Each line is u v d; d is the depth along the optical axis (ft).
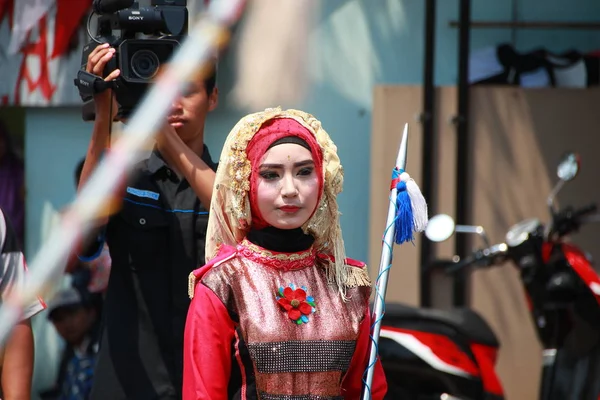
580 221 39.68
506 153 50.37
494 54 53.42
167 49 26.27
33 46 52.60
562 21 54.95
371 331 23.15
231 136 22.80
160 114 11.37
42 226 53.88
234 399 21.76
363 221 53.21
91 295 47.55
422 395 39.01
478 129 50.31
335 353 21.76
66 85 52.26
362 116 53.01
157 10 26.71
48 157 53.78
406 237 23.13
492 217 50.29
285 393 21.35
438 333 38.65
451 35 53.67
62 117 53.62
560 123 50.57
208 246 23.65
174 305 26.91
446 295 49.88
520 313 49.70
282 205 22.02
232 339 21.81
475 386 38.01
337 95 52.85
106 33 28.09
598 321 39.01
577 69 52.90
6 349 25.04
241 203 22.49
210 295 21.79
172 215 27.17
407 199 23.13
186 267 27.07
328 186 22.99
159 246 27.14
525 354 49.78
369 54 53.01
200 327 21.66
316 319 21.97
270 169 22.13
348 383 22.84
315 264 22.94
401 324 39.04
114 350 26.81
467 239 49.96
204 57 11.46
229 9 11.55
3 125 53.47
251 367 21.66
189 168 26.40
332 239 23.21
